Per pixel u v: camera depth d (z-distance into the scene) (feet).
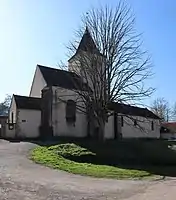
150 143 137.69
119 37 118.62
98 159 88.79
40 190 39.91
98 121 117.70
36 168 59.36
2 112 274.57
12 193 36.76
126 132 177.37
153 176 62.85
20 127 131.85
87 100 118.93
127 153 103.04
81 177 53.62
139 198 37.86
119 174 60.13
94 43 122.21
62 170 59.47
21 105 134.62
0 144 99.04
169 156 109.70
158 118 217.15
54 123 136.56
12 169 56.29
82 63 122.93
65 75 151.12
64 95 142.10
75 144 101.19
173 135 236.63
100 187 44.86
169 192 42.29
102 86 115.75
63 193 39.09
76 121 145.69
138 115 191.93
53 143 105.29
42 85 145.69
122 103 116.78
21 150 83.82
